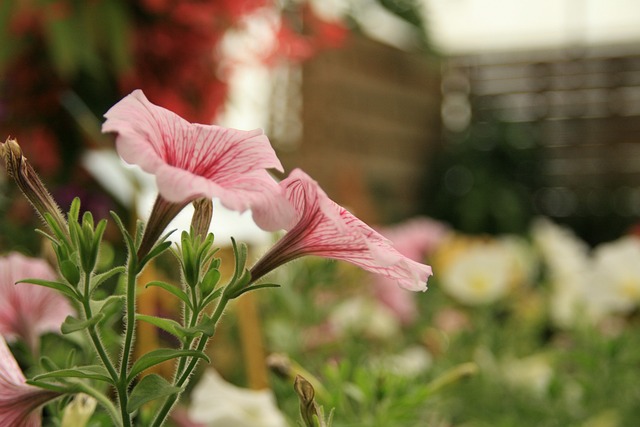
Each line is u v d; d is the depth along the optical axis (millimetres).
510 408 1171
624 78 5039
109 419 648
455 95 5254
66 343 820
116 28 1551
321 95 3707
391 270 563
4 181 1284
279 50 1912
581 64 5098
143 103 523
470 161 4980
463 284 1561
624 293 1375
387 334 1296
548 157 5215
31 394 552
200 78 1762
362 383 786
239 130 543
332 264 1202
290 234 564
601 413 1087
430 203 5004
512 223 4793
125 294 540
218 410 795
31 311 681
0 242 1269
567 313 1517
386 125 4496
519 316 1566
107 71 1683
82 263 526
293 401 868
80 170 1561
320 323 1202
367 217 2684
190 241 540
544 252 1703
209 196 493
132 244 521
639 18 4887
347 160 4016
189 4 1672
